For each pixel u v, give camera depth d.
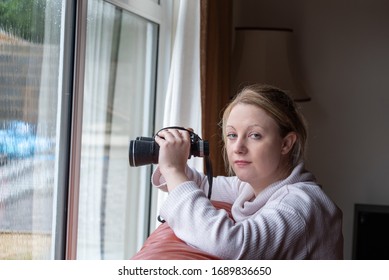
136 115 2.55
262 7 3.63
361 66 3.54
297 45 3.60
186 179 1.10
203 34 2.32
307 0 3.58
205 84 2.34
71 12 1.73
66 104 1.75
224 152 1.55
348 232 3.58
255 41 3.24
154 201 2.65
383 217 3.14
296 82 3.30
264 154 1.12
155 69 2.62
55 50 1.74
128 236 2.55
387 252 3.14
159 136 1.17
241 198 1.23
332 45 3.57
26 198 1.62
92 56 2.14
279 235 1.02
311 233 1.06
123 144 2.46
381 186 3.55
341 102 3.57
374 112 3.54
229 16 3.08
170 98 2.31
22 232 1.61
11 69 1.53
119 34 2.32
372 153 3.55
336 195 3.60
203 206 1.04
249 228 1.01
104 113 2.28
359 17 3.54
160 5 2.58
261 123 1.12
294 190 1.10
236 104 1.15
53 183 1.75
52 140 1.74
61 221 1.75
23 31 1.58
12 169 1.55
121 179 2.46
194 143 1.19
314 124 3.60
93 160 2.23
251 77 3.23
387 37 3.52
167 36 2.63
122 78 2.39
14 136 1.55
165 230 1.13
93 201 2.25
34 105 1.64
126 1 2.22
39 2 1.65
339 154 3.58
